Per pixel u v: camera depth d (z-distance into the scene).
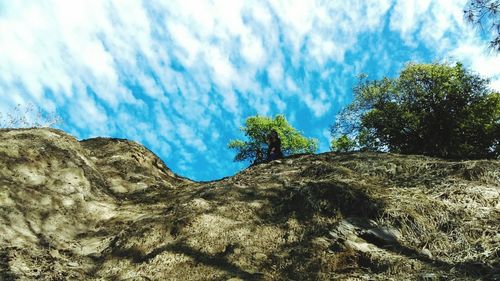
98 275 5.31
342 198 5.93
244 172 9.32
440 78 29.11
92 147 10.92
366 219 5.52
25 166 7.45
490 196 5.80
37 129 8.96
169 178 10.70
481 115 28.31
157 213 7.02
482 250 4.69
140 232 5.95
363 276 4.61
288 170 8.54
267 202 6.64
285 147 40.91
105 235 6.56
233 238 5.66
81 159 8.70
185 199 7.66
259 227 5.87
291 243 5.44
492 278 4.12
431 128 29.02
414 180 6.70
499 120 28.52
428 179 6.60
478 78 28.97
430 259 4.76
